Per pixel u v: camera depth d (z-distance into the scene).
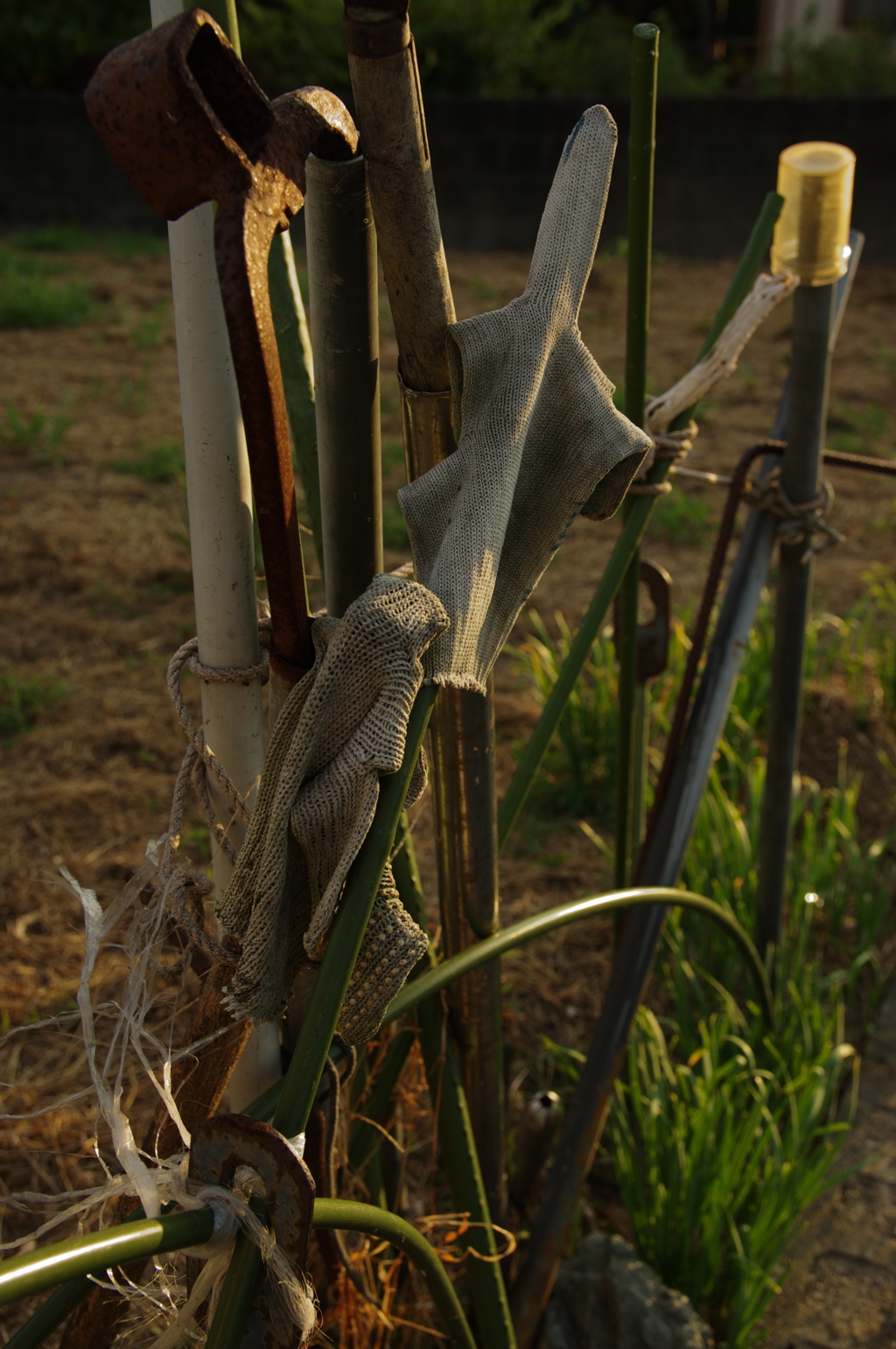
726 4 14.49
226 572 1.04
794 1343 1.83
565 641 3.67
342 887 0.82
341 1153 1.35
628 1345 1.65
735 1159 1.82
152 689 3.83
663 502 5.29
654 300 8.95
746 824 2.99
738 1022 2.29
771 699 2.22
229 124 0.74
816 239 1.78
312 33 11.13
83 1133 2.06
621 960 1.71
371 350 1.02
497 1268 1.42
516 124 10.11
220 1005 0.96
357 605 0.82
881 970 2.68
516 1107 2.21
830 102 9.64
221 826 1.11
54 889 2.82
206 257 0.94
